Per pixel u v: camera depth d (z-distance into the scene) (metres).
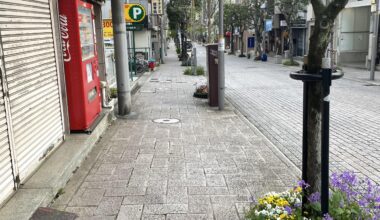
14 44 4.60
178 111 10.85
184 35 36.41
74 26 6.69
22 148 4.77
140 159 6.41
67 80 6.86
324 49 3.48
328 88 3.34
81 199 4.80
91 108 7.62
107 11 19.09
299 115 10.55
